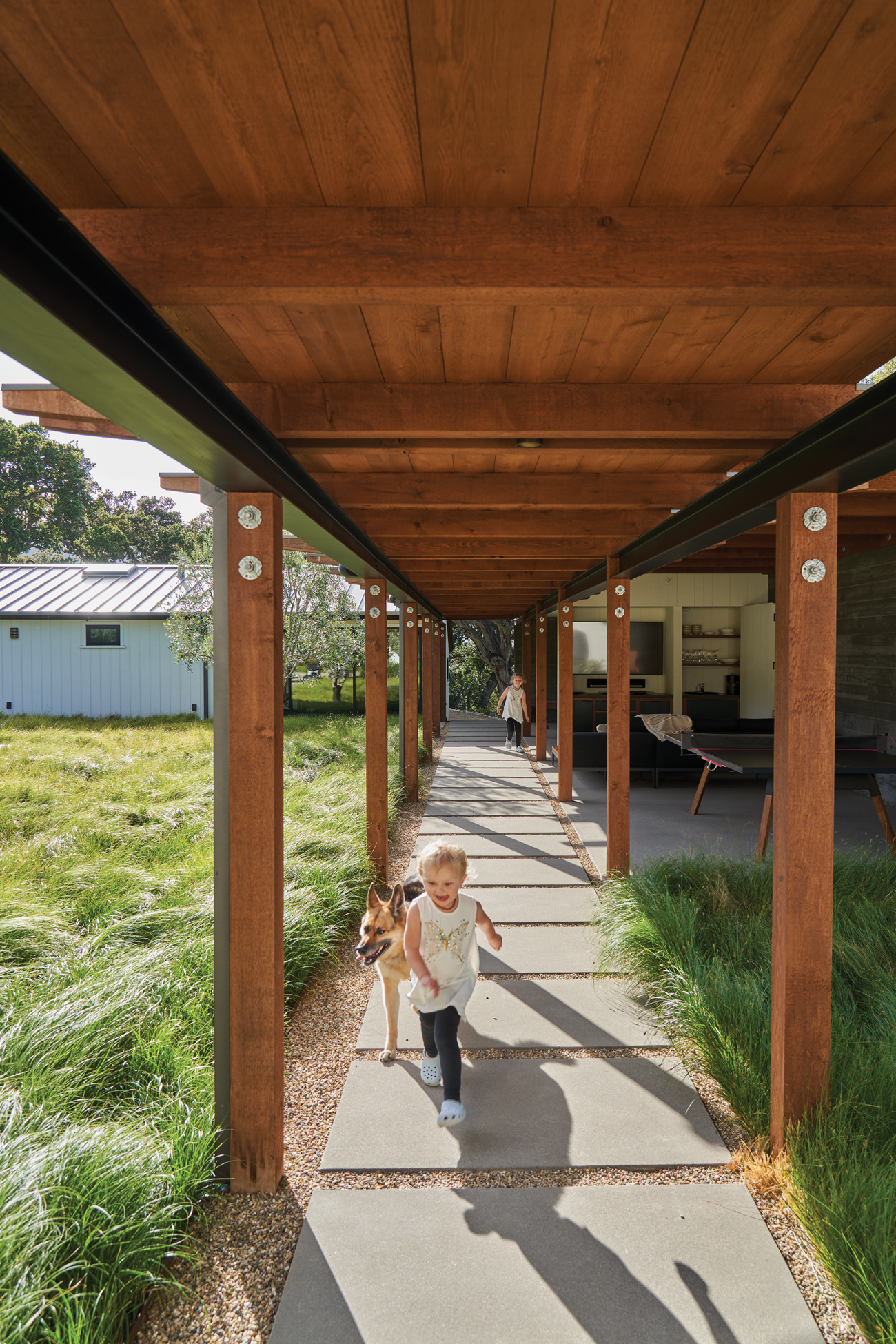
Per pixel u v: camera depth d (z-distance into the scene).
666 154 1.29
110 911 4.30
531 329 1.92
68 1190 1.96
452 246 1.45
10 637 18.44
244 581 2.37
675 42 1.04
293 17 0.99
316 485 3.04
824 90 1.13
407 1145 2.53
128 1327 1.82
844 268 1.46
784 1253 2.08
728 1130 2.63
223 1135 2.33
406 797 8.66
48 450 34.84
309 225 1.44
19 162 1.31
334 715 17.25
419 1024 3.42
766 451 2.61
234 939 2.33
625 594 5.20
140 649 18.33
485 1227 2.16
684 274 1.46
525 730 15.80
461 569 6.95
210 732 13.47
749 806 8.32
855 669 8.54
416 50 1.05
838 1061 2.69
